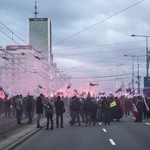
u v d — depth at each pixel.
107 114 32.03
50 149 17.27
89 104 31.09
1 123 31.41
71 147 17.78
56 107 29.98
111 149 16.91
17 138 21.12
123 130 26.16
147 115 40.16
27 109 32.06
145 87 65.88
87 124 31.53
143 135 22.83
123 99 44.56
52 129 28.03
